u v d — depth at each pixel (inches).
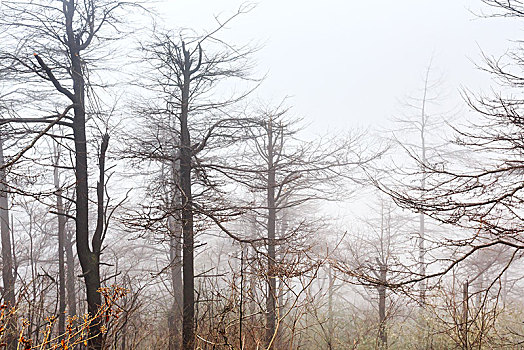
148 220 345.1
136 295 360.2
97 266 354.0
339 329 547.2
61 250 476.7
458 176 227.9
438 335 384.8
